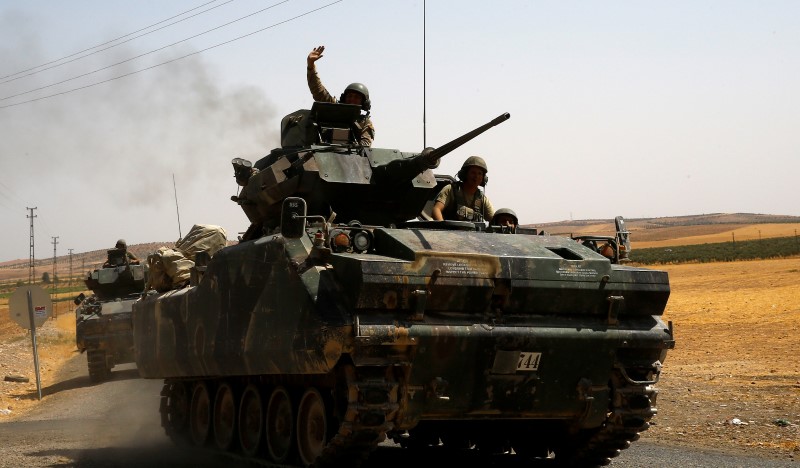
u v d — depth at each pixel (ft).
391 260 32.99
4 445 50.83
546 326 34.86
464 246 35.22
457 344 33.22
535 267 34.68
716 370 76.79
